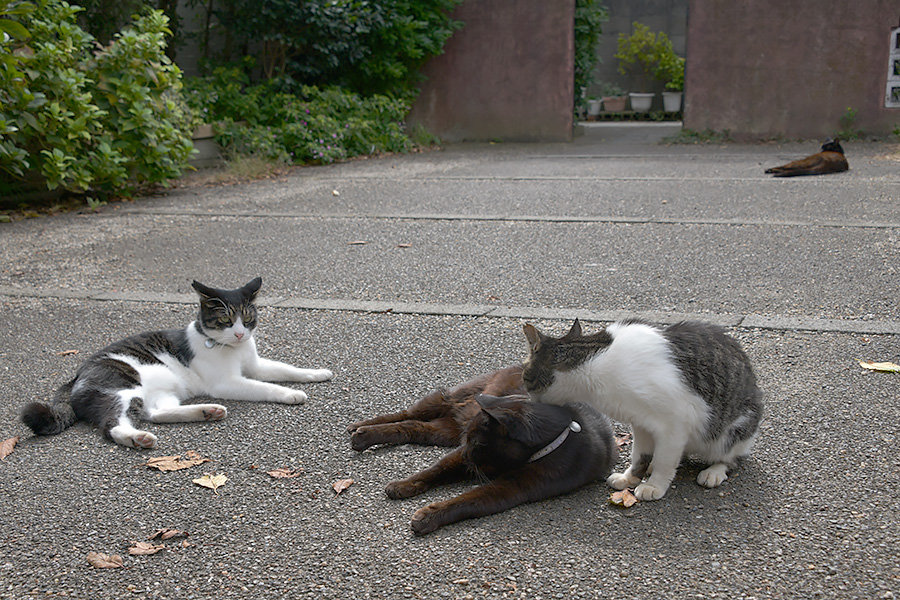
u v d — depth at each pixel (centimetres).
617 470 306
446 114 1563
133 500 291
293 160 1270
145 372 371
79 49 910
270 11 1280
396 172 1156
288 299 541
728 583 231
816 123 1394
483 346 439
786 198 838
